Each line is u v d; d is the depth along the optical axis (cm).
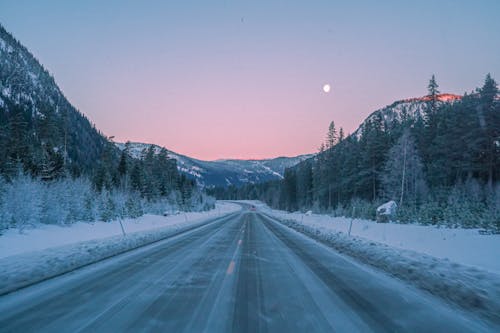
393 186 4453
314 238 1975
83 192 2773
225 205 16938
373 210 2994
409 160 4222
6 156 3500
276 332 459
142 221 3275
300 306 583
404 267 943
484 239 1152
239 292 681
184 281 784
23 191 1856
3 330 461
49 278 810
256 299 628
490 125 3859
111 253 1271
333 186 7062
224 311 552
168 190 8381
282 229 2819
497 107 3891
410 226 1730
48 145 4600
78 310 554
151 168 8394
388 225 1912
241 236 2081
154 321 501
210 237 1998
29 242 1376
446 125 4709
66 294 658
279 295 659
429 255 1111
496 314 538
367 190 5944
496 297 627
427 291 691
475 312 549
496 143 3938
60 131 5878
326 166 7338
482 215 1548
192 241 1755
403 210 2395
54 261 1020
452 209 1814
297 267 985
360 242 1550
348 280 802
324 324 491
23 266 932
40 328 470
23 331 459
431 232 1463
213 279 809
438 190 4156
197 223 3656
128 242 1611
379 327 479
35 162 4097
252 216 6391
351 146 6675
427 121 5247
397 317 523
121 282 769
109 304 590
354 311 554
